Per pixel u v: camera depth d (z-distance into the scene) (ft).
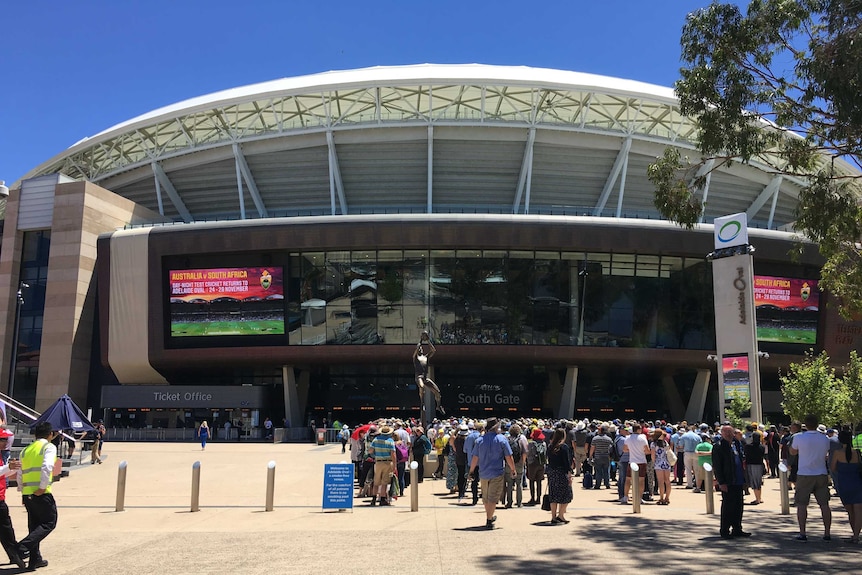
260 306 166.20
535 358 165.37
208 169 191.31
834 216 56.75
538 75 180.24
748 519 49.08
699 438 72.13
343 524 44.65
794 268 169.07
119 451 123.44
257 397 164.76
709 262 166.91
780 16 51.19
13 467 34.81
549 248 161.17
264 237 162.30
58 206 180.14
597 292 165.27
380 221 159.84
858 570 30.40
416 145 180.55
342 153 183.01
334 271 165.27
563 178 186.91
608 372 188.24
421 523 44.96
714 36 54.54
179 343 168.96
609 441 68.54
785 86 54.13
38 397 172.76
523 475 57.98
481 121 173.47
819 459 39.06
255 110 187.11
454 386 191.93
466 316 164.55
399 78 168.76
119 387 166.50
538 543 37.27
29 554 31.63
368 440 60.44
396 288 164.45
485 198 188.85
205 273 167.12
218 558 33.19
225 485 70.74
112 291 168.86
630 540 38.47
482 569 30.35
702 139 57.00
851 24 45.91
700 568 30.78
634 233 160.66
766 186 187.73
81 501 58.39
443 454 78.84
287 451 123.03
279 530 42.27
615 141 178.60
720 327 105.40
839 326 171.22
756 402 100.27
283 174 188.55
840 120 47.91
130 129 185.16
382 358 165.68
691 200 59.52
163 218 190.60
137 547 36.58
